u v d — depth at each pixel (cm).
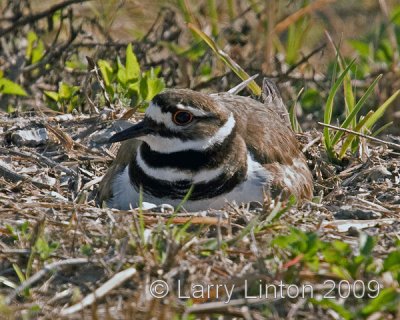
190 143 1220
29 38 1784
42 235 1071
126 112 1505
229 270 1027
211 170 1223
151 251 1050
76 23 1925
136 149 1268
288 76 1808
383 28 2036
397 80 1875
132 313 949
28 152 1416
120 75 1591
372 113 1499
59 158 1424
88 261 1040
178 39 1861
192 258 1041
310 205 1246
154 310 961
